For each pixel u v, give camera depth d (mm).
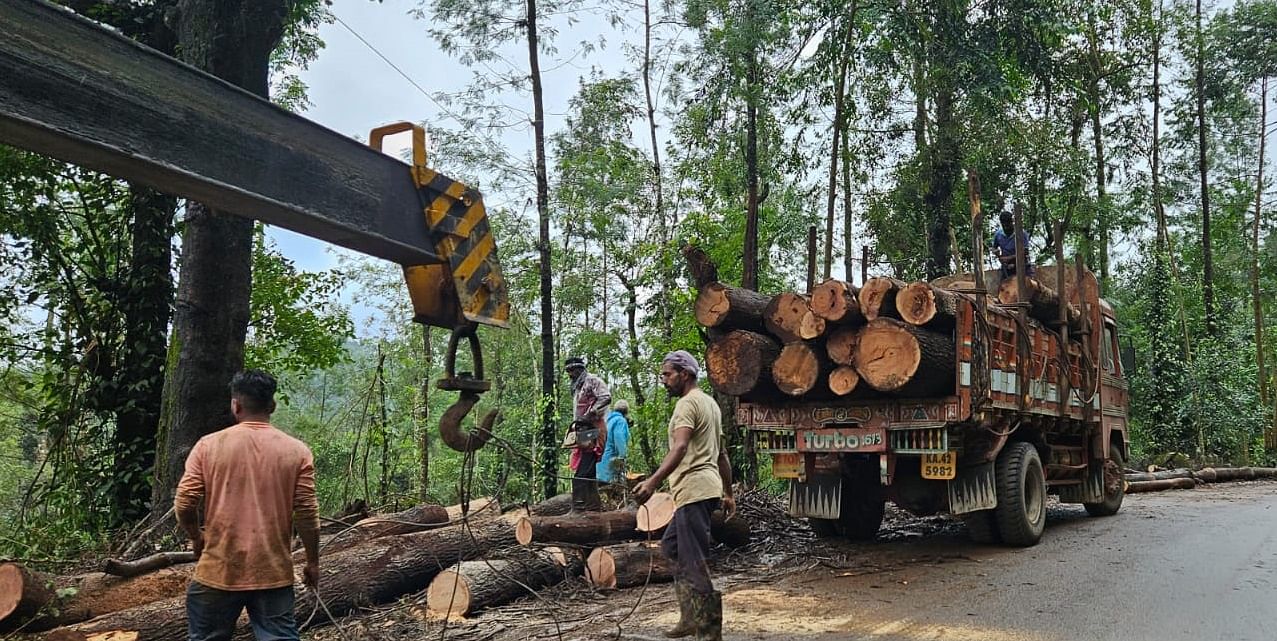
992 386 7734
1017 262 8625
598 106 16297
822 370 7668
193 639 3678
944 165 16484
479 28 13562
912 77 15492
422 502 11008
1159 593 6199
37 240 10703
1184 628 5250
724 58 13688
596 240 15992
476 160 14984
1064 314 9430
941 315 7383
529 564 6738
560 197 15312
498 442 4004
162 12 10312
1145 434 22594
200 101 2920
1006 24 15742
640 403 15289
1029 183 17500
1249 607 5730
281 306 15383
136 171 2805
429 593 6078
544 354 13531
